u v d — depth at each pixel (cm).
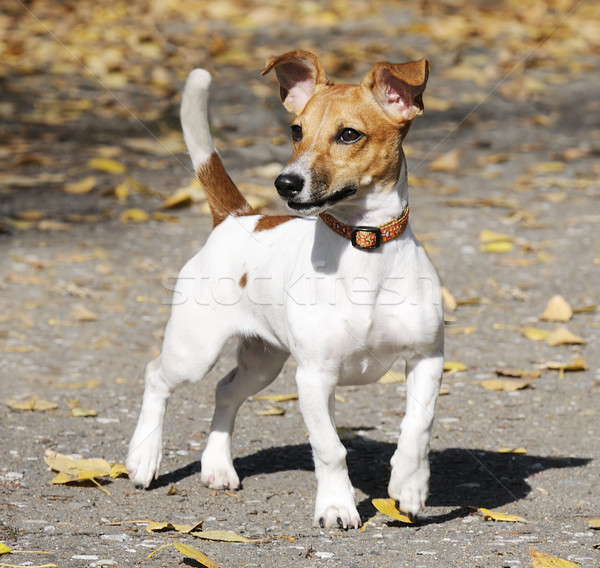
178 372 680
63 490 648
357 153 588
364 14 2408
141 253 1188
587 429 771
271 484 678
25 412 796
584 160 1558
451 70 1970
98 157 1528
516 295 1068
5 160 1491
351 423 800
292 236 647
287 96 678
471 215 1321
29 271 1130
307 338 595
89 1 2458
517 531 586
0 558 520
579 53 2191
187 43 2166
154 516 609
